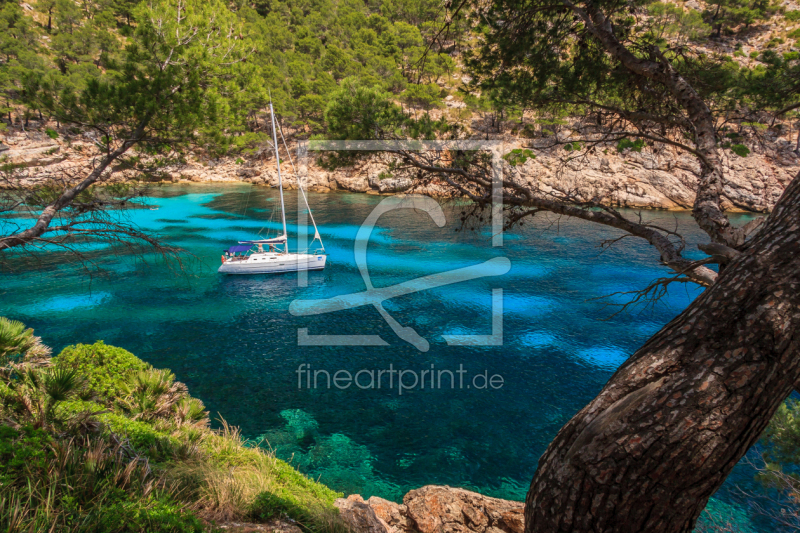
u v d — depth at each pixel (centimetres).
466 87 678
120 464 448
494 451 1583
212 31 886
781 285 155
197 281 3503
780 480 735
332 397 1923
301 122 7644
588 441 174
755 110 549
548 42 582
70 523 337
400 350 2398
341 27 10562
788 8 7600
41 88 698
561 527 183
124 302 2998
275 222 5609
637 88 559
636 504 165
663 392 163
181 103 771
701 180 401
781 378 151
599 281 3441
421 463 1515
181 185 8288
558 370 2184
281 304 3084
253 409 1827
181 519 390
